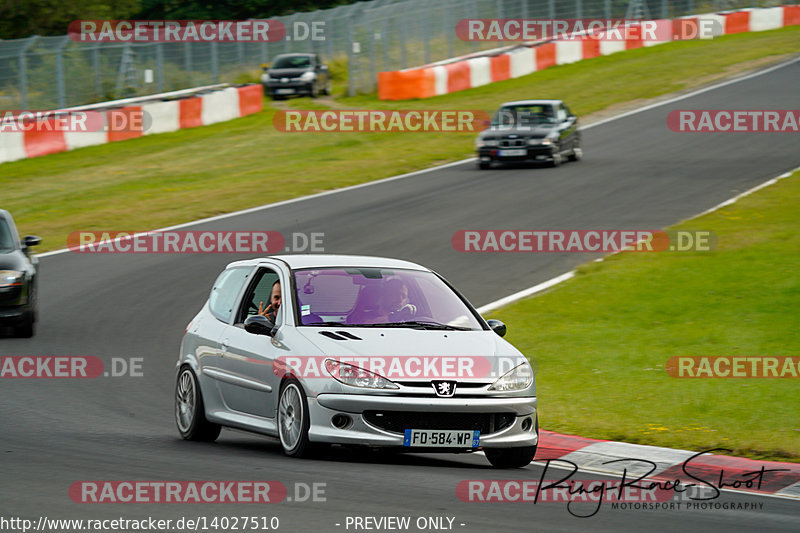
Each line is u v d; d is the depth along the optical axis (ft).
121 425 119.96
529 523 76.84
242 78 566.36
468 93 517.14
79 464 93.20
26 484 83.61
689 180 303.07
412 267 113.50
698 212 257.34
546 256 225.76
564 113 351.87
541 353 156.35
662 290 187.42
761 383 135.33
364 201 295.48
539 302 187.52
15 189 329.93
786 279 185.37
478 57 589.73
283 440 99.19
